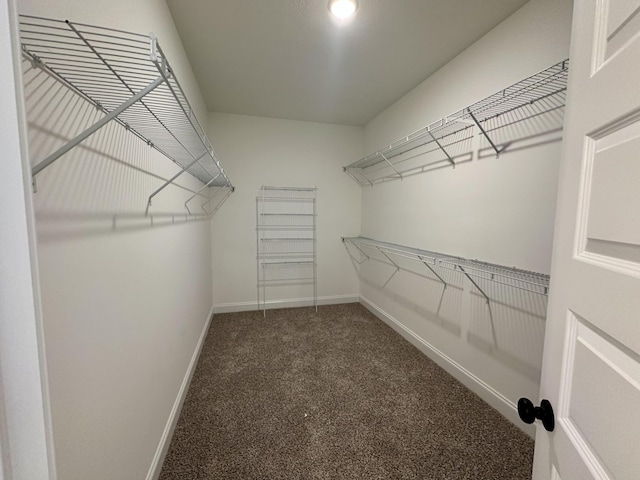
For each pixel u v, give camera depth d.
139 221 1.09
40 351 0.33
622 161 0.38
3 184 0.31
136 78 0.77
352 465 1.29
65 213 0.64
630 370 0.35
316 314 3.30
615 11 0.40
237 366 2.14
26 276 0.32
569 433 0.48
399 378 1.99
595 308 0.43
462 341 1.94
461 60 1.90
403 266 2.68
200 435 1.46
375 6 1.49
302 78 2.29
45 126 0.58
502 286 1.61
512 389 1.57
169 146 1.34
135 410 1.03
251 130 3.23
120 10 0.92
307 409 1.66
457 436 1.46
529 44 1.43
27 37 0.52
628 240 0.36
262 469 1.26
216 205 3.22
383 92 2.55
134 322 1.03
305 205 3.49
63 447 0.62
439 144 1.94
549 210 1.35
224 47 1.87
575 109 0.50
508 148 1.56
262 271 3.43
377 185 3.21
